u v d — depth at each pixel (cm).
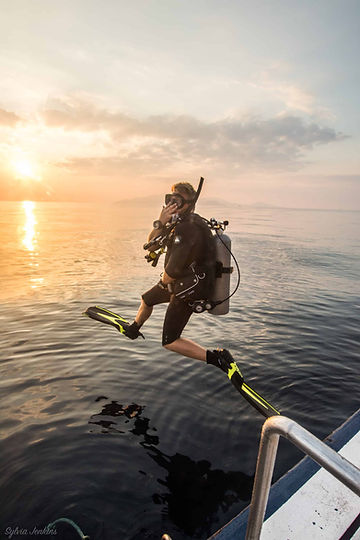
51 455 299
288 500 186
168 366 484
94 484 267
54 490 261
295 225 4966
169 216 308
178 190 311
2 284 1016
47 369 468
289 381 451
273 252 1927
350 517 176
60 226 3822
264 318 734
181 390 419
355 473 84
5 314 718
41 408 374
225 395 410
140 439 325
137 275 1180
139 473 281
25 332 608
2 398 393
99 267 1329
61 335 595
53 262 1434
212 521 238
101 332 612
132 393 409
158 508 247
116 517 239
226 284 306
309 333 642
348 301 884
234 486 270
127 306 798
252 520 119
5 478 272
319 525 171
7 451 304
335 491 193
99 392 410
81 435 328
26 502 250
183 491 263
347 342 598
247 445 320
